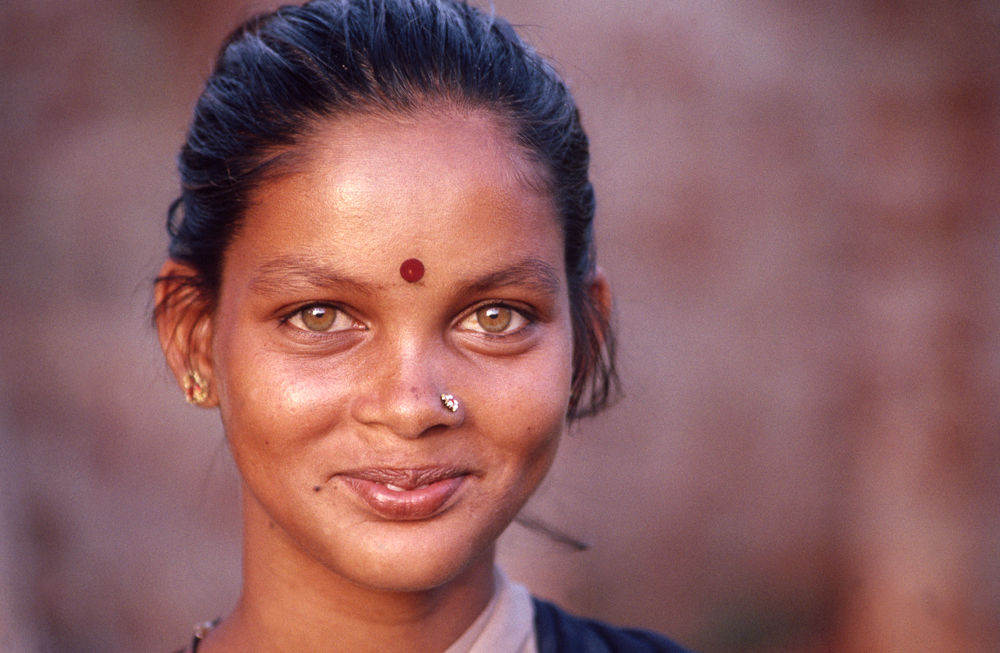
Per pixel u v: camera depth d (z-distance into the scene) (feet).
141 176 36.17
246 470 10.19
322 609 10.75
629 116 41.55
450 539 9.86
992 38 38.11
